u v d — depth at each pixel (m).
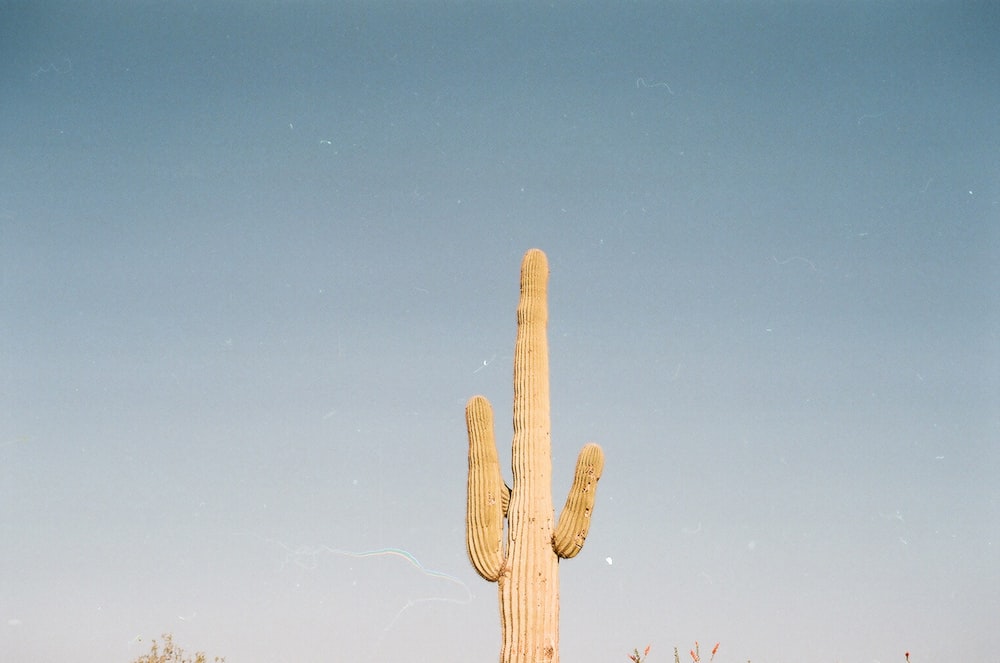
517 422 13.47
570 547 12.87
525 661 12.57
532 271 14.01
